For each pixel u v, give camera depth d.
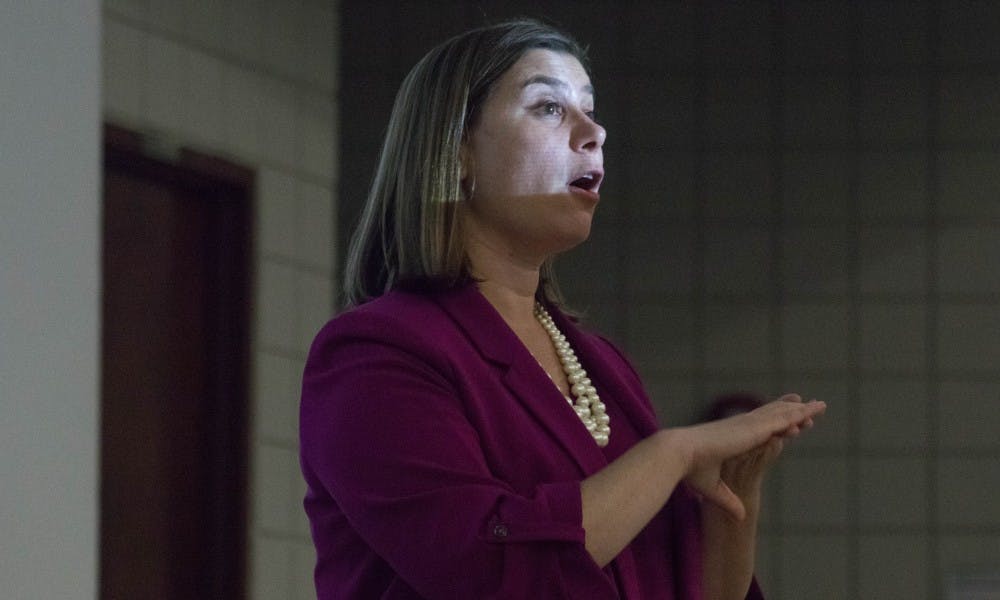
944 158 15.23
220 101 12.64
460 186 4.21
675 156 15.31
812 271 15.19
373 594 3.85
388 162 4.29
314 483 4.02
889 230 15.20
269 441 13.12
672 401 15.14
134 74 11.70
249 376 12.90
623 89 15.34
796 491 14.96
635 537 4.09
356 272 4.38
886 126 15.27
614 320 15.20
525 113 4.19
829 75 15.31
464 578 3.59
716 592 4.27
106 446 11.80
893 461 14.98
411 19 15.17
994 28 15.31
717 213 15.27
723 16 15.37
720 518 4.25
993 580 14.73
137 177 12.20
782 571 14.90
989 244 15.14
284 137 13.45
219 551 12.75
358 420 3.77
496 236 4.27
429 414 3.76
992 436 14.98
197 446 12.77
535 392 4.04
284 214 13.40
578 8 15.39
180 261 12.66
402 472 3.69
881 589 14.85
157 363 12.38
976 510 14.91
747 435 3.93
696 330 15.19
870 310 15.14
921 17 15.32
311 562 13.58
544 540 3.61
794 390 15.09
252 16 13.09
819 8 15.34
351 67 15.09
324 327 4.02
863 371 15.09
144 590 12.14
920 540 14.90
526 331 4.30
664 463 3.80
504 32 4.29
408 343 3.86
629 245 15.24
